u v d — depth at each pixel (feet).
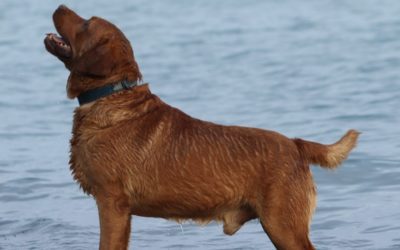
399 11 120.88
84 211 43.60
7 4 144.15
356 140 31.73
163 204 31.45
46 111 67.15
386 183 45.93
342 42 96.99
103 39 31.68
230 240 38.83
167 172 31.04
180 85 76.13
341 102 65.16
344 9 127.13
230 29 111.75
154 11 132.16
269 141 31.12
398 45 91.97
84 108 31.68
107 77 31.42
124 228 31.37
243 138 31.19
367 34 101.60
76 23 32.24
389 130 55.83
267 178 30.63
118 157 31.01
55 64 90.68
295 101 66.59
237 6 135.64
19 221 42.34
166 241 39.04
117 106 31.24
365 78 74.59
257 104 66.18
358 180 46.68
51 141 57.36
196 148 31.12
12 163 52.21
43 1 146.51
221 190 30.94
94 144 31.14
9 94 74.90
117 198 31.24
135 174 31.12
